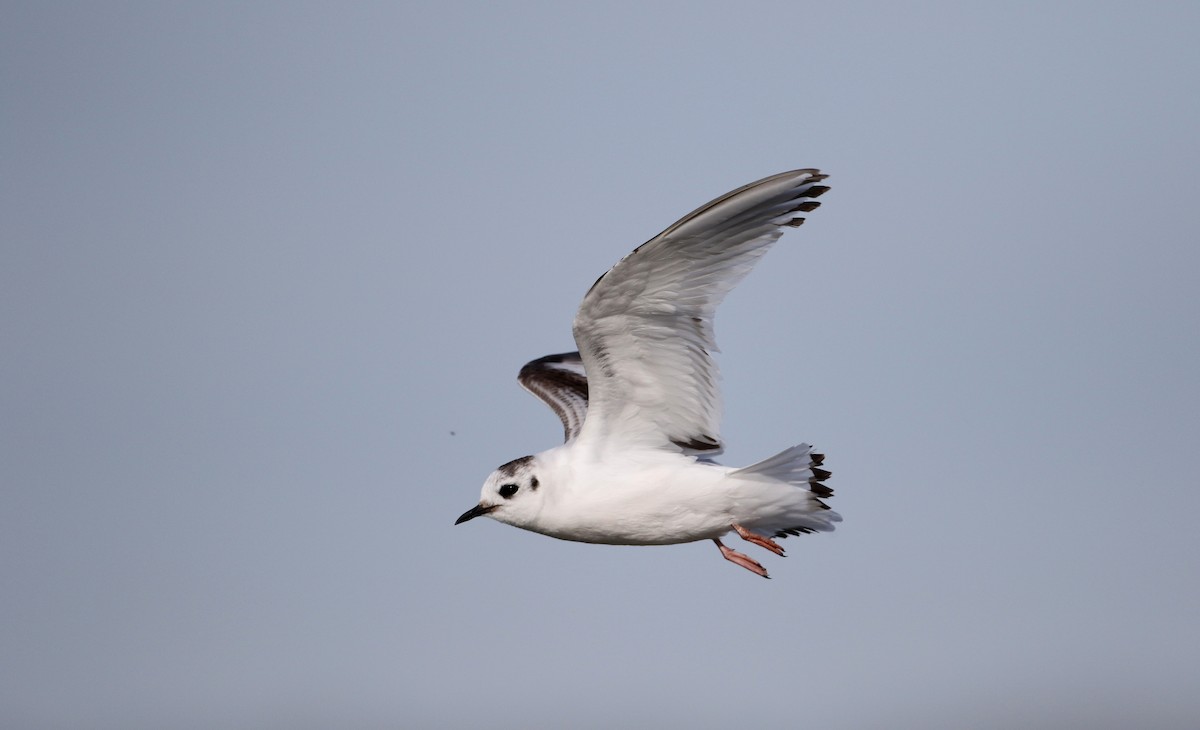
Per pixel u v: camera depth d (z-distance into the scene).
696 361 14.17
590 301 13.61
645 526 14.59
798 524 14.88
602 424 14.72
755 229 13.41
